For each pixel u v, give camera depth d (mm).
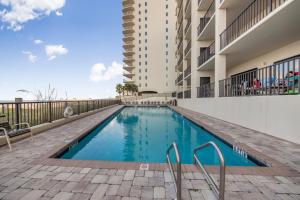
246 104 7039
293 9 5586
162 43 54656
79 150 6004
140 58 56094
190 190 2588
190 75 18562
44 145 4801
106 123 11039
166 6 54562
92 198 2387
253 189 2607
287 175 3021
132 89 53781
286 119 5039
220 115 9633
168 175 3018
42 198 2395
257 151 4125
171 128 9992
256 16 9719
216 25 10672
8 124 4789
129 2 57562
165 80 54188
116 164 3459
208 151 5504
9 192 2535
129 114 17656
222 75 10531
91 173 3094
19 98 6074
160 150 6125
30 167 3342
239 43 8594
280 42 8477
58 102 8414
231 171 3158
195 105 15266
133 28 57969
